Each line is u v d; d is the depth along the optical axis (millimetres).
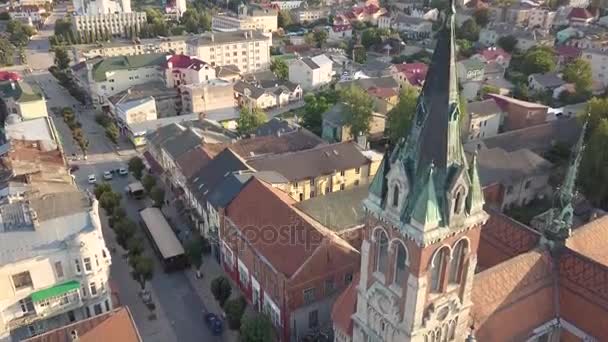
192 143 114188
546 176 109812
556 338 54312
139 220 101375
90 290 71000
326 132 140625
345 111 136250
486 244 64438
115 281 84188
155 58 181625
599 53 186500
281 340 71188
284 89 181500
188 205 102562
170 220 102312
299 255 68562
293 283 65938
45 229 69375
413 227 35562
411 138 36188
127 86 175500
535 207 108125
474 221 37500
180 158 108125
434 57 33781
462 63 186125
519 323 50719
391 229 37844
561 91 170625
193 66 173250
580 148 51500
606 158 96875
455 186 35000
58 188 88812
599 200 99375
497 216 64000
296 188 102312
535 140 125500
